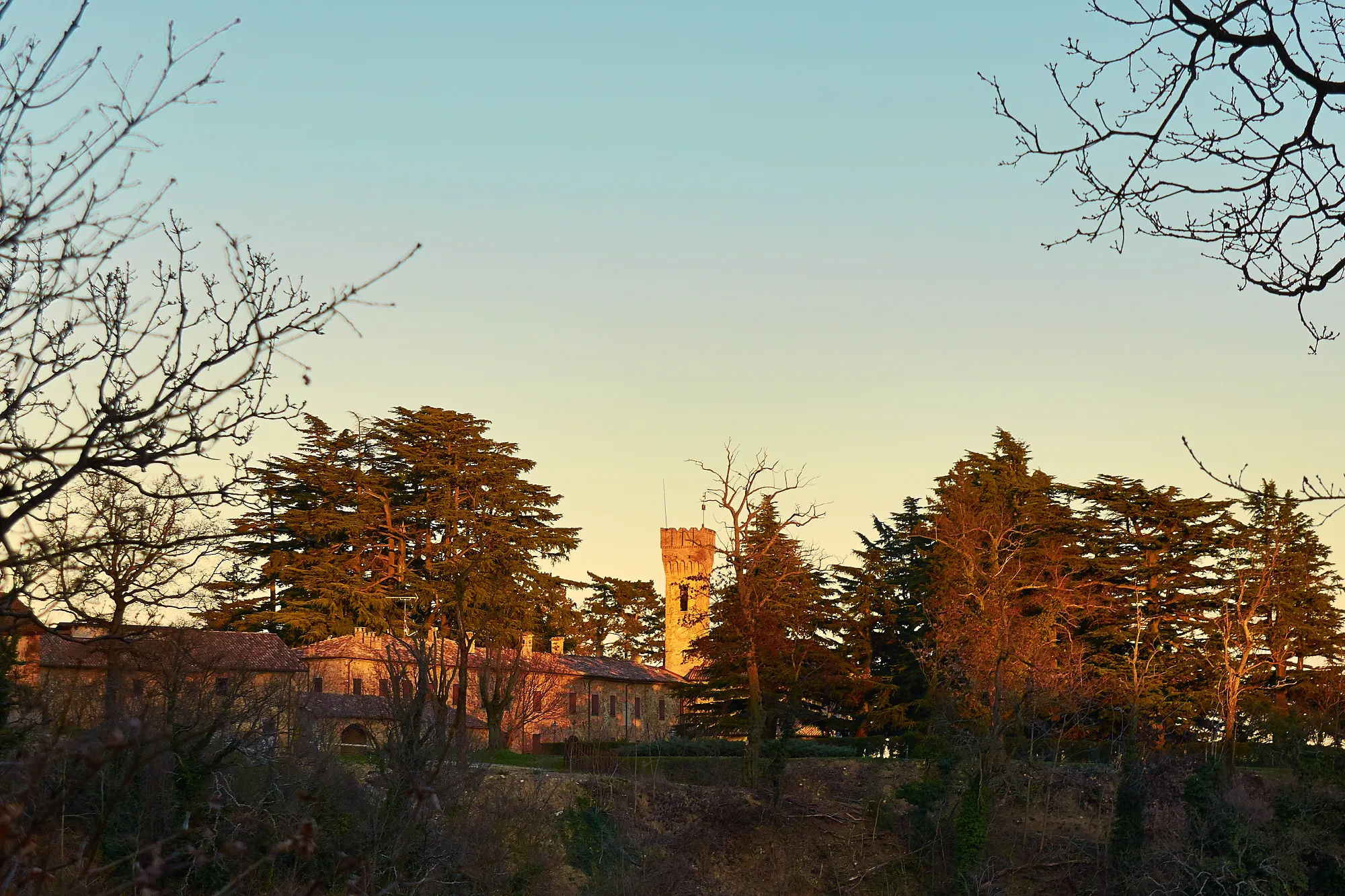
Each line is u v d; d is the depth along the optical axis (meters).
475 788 34.69
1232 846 49.81
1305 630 71.00
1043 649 63.75
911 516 84.75
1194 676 71.94
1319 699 69.88
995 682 56.88
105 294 8.66
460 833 34.09
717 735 76.81
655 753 69.62
